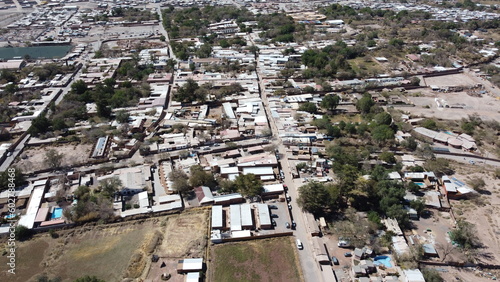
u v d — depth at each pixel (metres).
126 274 81.62
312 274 81.88
